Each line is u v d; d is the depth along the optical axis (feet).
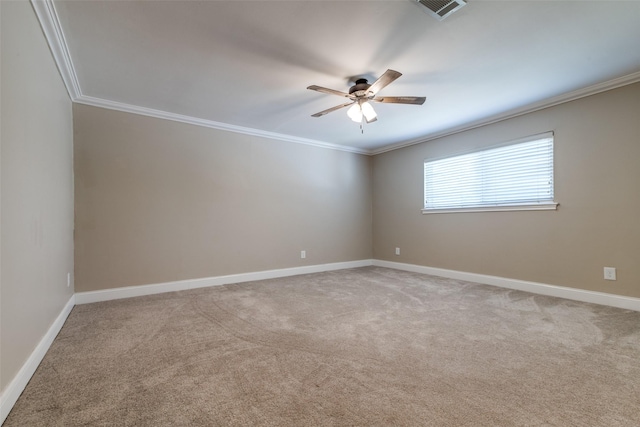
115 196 11.00
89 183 10.53
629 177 9.36
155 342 7.01
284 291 11.96
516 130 12.08
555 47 7.61
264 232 14.70
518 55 7.97
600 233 9.94
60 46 7.18
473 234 13.66
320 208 16.80
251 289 12.31
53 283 7.30
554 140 11.00
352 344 6.90
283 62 8.21
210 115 12.34
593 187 10.08
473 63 8.38
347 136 15.66
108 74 8.79
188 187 12.59
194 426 4.21
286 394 4.95
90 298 10.42
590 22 6.64
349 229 18.01
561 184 10.82
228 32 6.89
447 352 6.47
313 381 5.34
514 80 9.43
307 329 7.82
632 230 9.32
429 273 15.53
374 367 5.84
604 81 9.54
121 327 7.99
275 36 7.07
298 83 9.46
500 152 12.67
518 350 6.54
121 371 5.70
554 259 11.03
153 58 7.95
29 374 5.34
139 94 10.21
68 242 9.35
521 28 6.83
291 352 6.49
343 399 4.82
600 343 6.85
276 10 6.18
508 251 12.39
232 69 8.57
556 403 4.68
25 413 4.47
